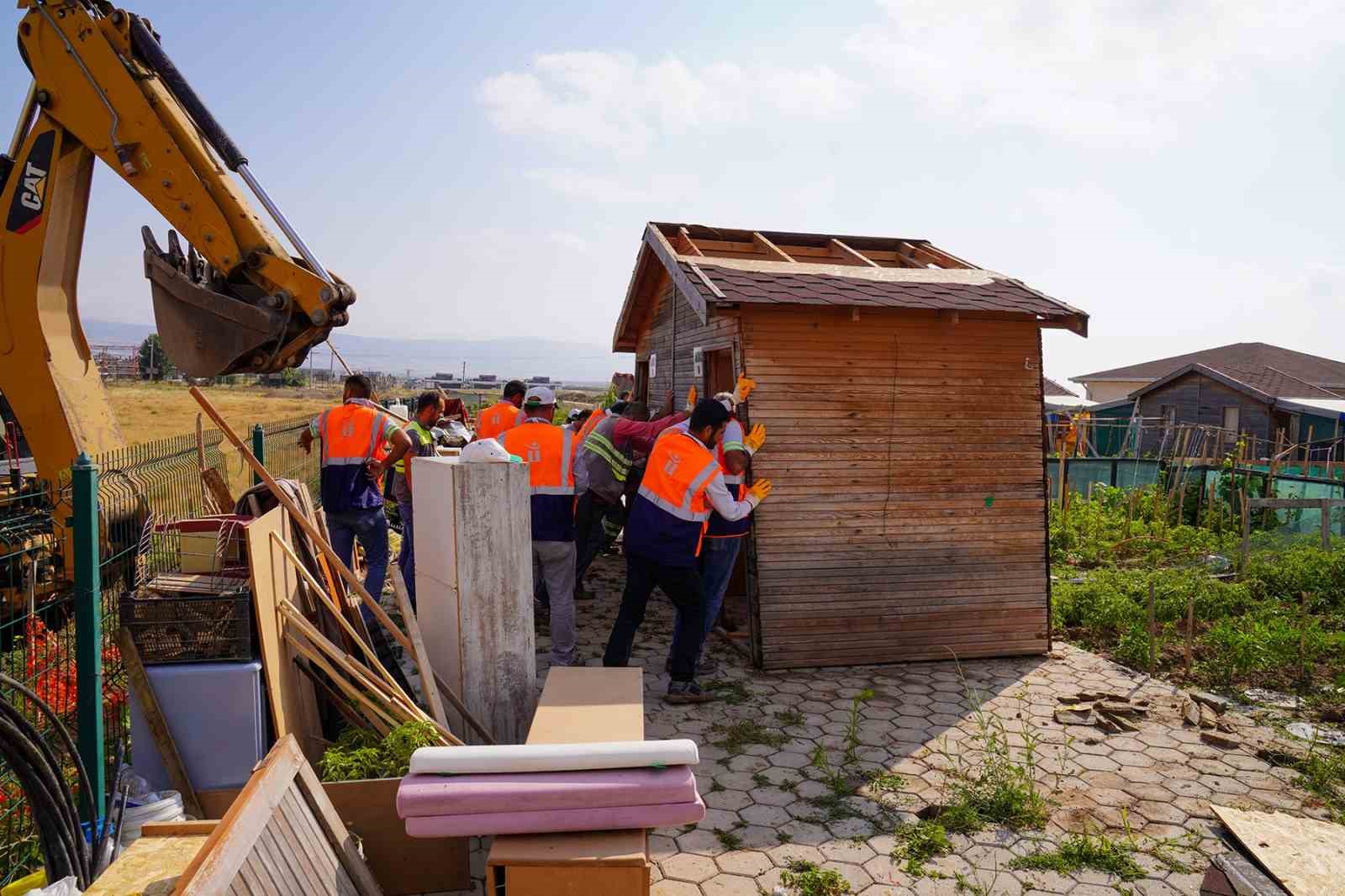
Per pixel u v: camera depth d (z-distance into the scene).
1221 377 25.34
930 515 6.66
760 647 6.35
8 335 6.13
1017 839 3.95
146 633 3.62
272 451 8.06
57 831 2.96
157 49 5.84
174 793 3.49
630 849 2.86
